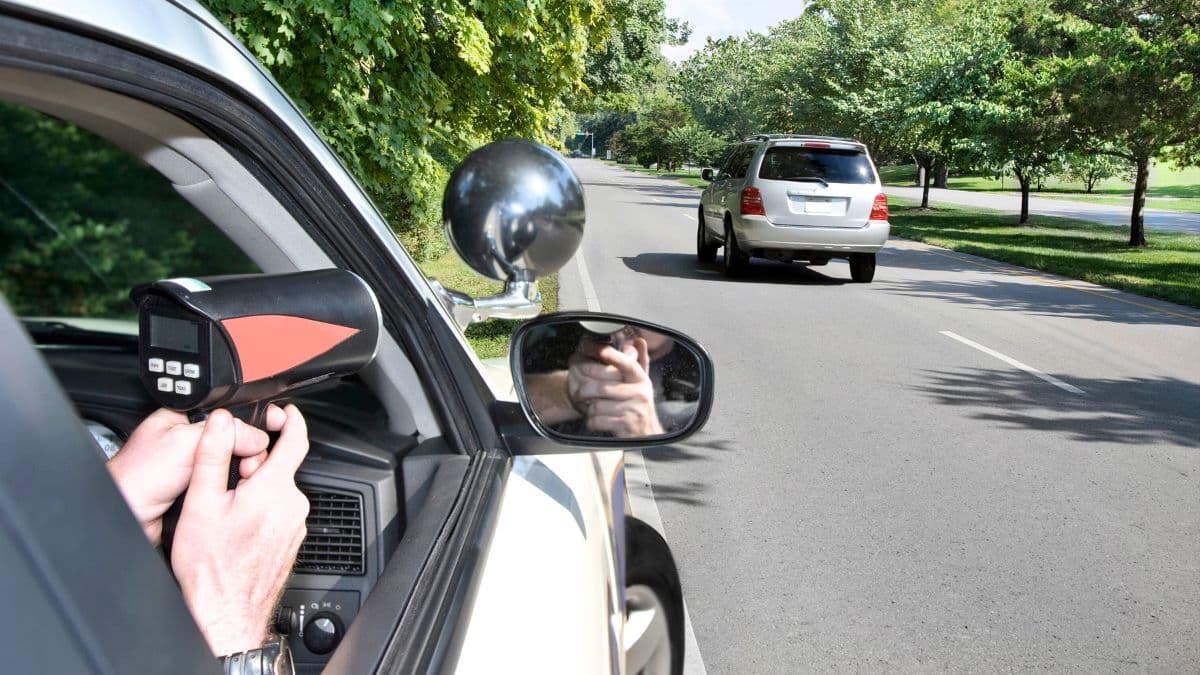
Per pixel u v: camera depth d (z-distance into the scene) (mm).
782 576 4242
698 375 1697
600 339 1654
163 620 622
